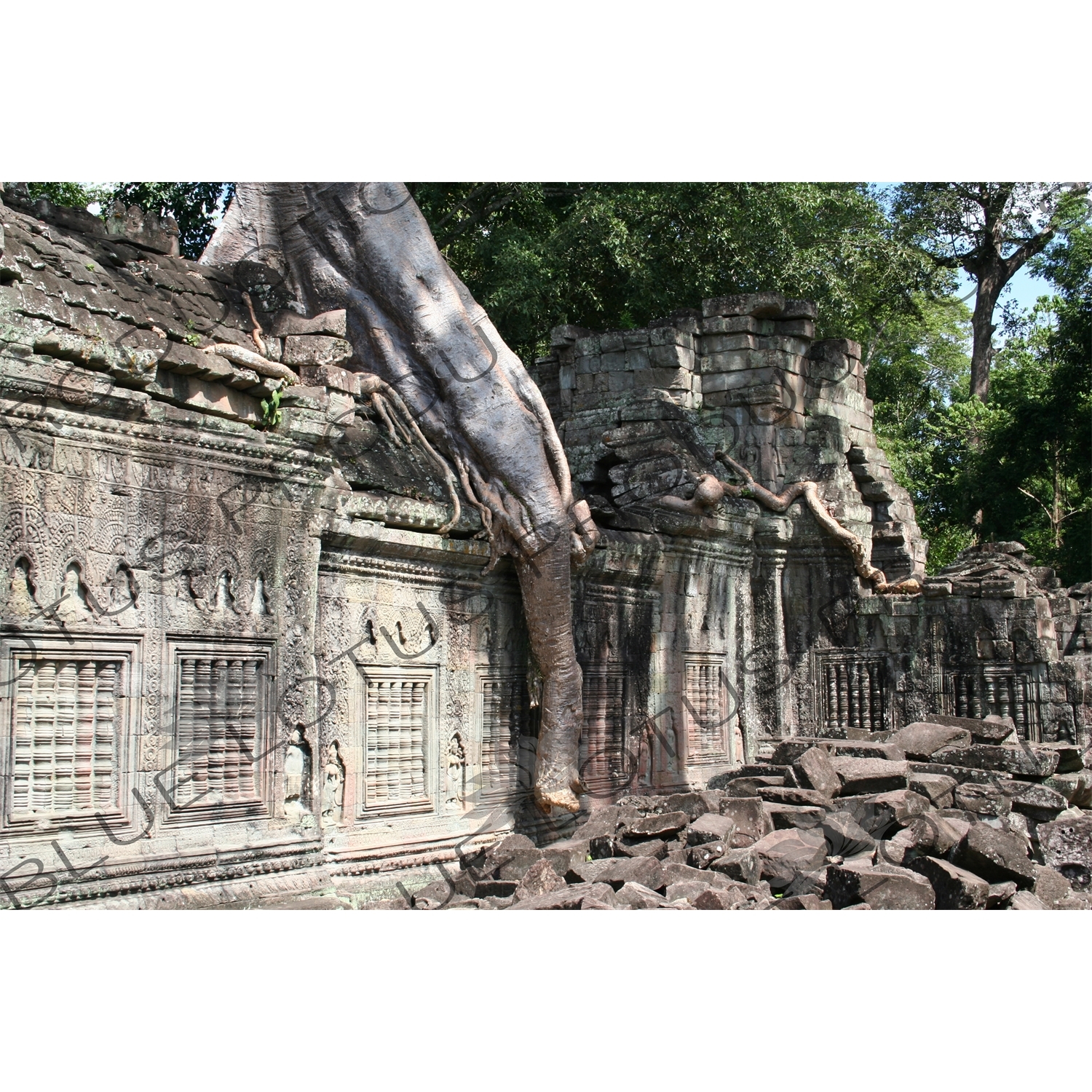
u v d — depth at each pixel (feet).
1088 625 55.42
